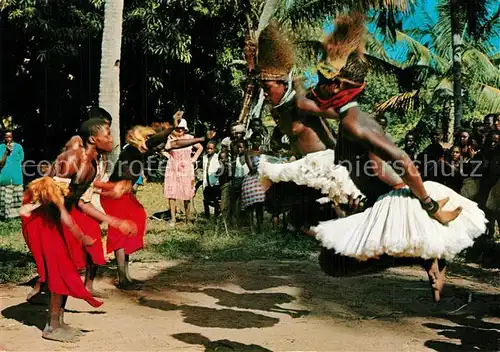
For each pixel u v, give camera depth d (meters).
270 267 7.75
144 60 18.58
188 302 6.07
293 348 4.69
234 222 10.28
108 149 5.12
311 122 3.80
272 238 9.45
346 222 3.47
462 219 3.42
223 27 18.47
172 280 7.01
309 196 3.77
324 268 3.70
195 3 16.28
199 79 19.72
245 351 4.61
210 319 5.49
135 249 6.52
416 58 16.12
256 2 13.27
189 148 11.17
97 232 5.35
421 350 4.71
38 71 19.09
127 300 6.12
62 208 4.73
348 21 3.61
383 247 3.30
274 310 5.83
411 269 7.73
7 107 19.86
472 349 4.75
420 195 3.30
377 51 15.73
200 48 18.84
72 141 5.04
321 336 5.02
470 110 17.08
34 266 7.45
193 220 11.66
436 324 5.41
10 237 9.77
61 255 4.86
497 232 9.88
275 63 3.75
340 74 3.47
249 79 4.21
